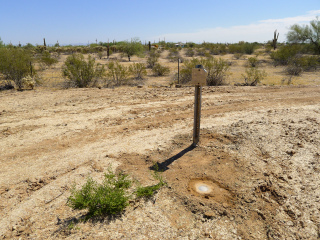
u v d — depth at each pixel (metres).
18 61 12.38
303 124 5.55
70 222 2.77
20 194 3.31
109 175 3.57
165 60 33.84
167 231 2.64
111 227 2.68
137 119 6.46
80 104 8.11
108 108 7.56
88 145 4.86
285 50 27.16
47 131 5.61
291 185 3.39
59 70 20.92
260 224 2.75
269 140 4.76
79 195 2.94
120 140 5.09
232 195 3.23
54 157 4.34
